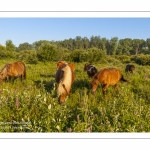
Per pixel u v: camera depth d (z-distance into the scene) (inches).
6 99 207.0
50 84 376.5
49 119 174.4
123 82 358.0
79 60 1010.7
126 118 186.7
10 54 1162.0
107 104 232.4
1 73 397.7
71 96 302.0
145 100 309.6
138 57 984.9
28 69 633.6
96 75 310.2
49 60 957.8
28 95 214.2
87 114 197.9
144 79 457.7
